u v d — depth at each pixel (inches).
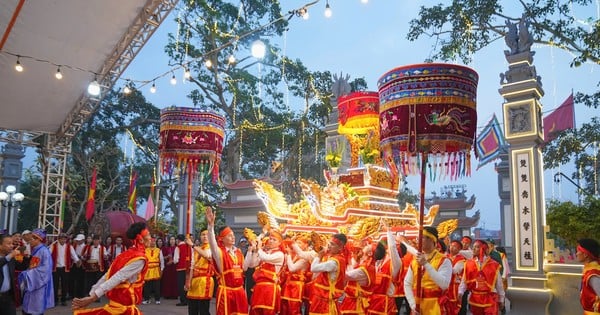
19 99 584.7
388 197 391.2
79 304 194.9
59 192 722.2
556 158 606.5
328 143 478.9
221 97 1024.2
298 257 297.9
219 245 266.8
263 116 1045.2
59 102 605.0
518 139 364.8
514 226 361.7
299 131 1001.5
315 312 235.5
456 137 210.7
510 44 382.9
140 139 1128.8
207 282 331.0
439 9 629.9
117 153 1091.3
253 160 1109.1
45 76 528.1
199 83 1029.8
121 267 202.4
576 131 606.5
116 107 1109.1
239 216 761.6
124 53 491.8
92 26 437.1
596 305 203.2
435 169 222.7
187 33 884.0
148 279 501.4
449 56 613.0
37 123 671.1
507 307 495.8
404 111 215.5
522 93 366.3
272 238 292.2
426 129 210.7
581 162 650.8
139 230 211.5
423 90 213.5
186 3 937.5
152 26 454.6
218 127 366.6
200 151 353.4
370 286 238.2
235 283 257.6
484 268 312.2
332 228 332.8
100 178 1058.7
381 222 330.3
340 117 420.5
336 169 391.2
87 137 1094.4
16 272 347.9
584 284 208.1
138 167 1175.6
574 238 366.0
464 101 213.9
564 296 342.0
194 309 331.6
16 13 391.2
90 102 616.1
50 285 326.3
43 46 462.3
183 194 858.1
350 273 235.5
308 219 338.0
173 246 571.2
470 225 947.3
